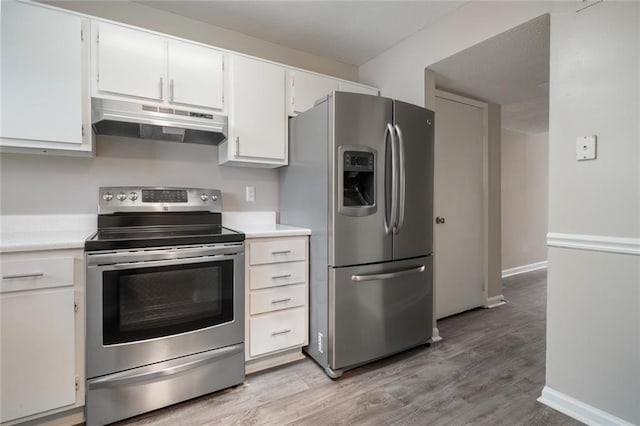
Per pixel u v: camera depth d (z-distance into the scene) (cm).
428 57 244
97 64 174
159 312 161
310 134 214
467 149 324
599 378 150
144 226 197
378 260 207
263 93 226
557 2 164
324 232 199
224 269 179
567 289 161
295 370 203
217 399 173
